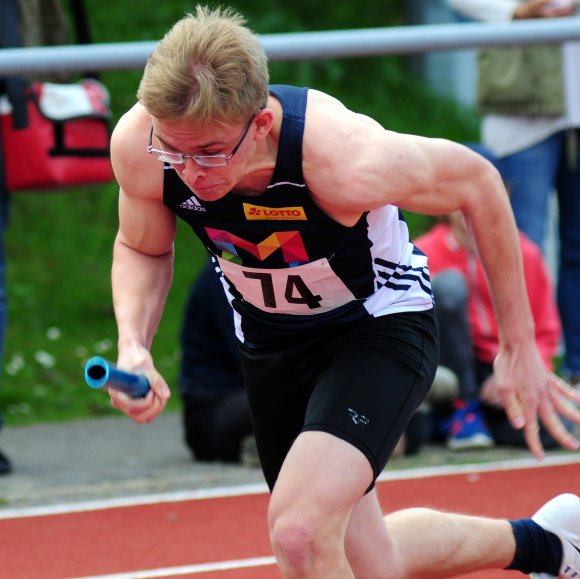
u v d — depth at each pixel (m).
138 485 19.61
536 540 12.69
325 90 42.00
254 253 10.65
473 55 43.06
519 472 20.19
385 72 43.25
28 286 32.41
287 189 10.07
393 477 19.98
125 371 9.70
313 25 44.28
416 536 11.89
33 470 20.78
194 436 21.45
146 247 11.37
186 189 10.36
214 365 21.31
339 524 9.94
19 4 20.50
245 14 43.00
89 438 23.81
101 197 36.59
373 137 10.12
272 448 12.03
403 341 11.01
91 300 32.38
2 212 20.39
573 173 23.84
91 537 16.78
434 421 22.36
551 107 23.20
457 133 41.47
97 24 40.66
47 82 21.86
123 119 10.70
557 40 20.98
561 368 26.30
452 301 21.47
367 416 10.34
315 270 10.73
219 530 17.05
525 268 22.02
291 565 9.79
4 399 26.59
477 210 10.84
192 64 9.22
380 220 10.95
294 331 11.24
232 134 9.44
